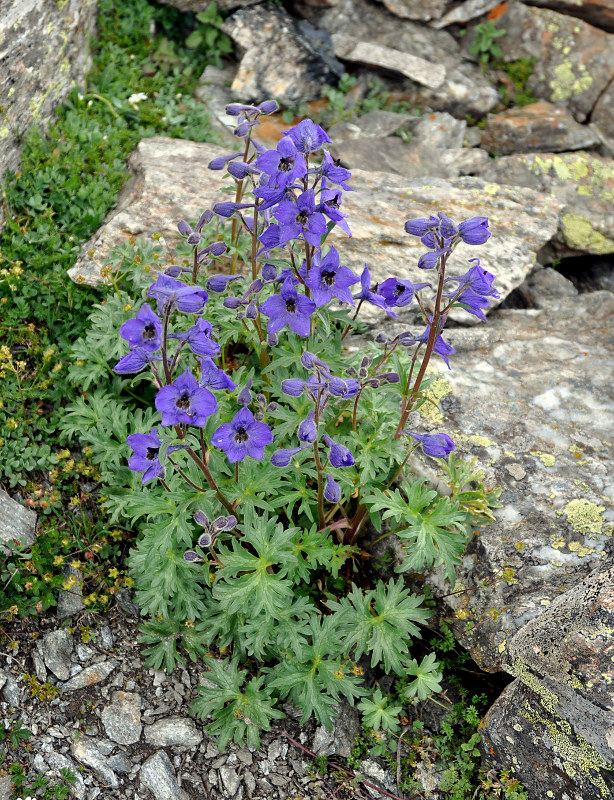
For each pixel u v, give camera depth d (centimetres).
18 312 84
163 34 112
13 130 89
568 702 64
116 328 78
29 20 88
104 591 76
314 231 62
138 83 105
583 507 74
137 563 71
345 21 114
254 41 109
